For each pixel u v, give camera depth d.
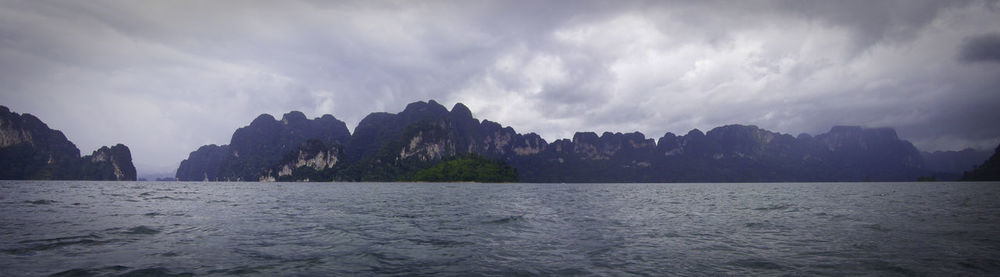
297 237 14.30
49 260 10.09
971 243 12.71
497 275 9.11
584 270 9.57
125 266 9.63
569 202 37.22
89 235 14.05
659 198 46.06
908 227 16.75
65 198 37.28
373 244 12.98
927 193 55.94
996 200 36.28
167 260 10.34
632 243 13.27
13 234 13.96
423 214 23.92
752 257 10.94
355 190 82.12
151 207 27.41
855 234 14.99
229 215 22.19
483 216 22.58
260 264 10.02
